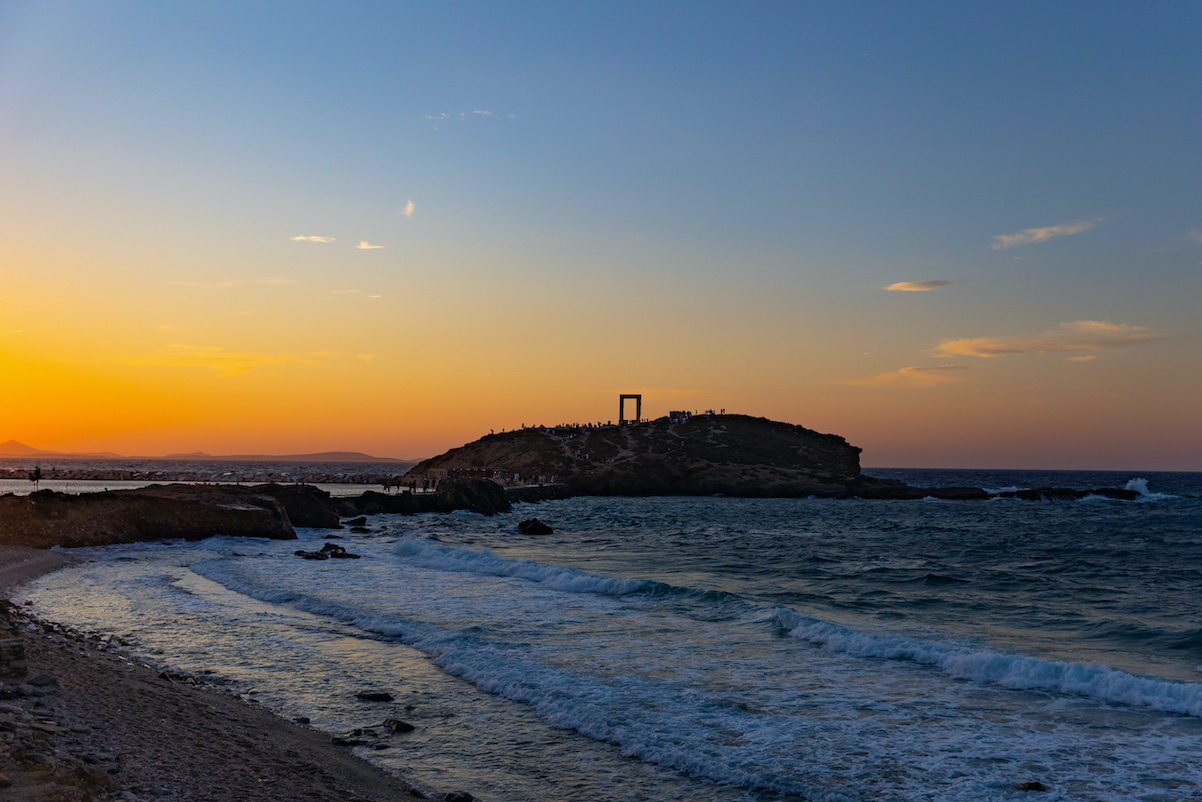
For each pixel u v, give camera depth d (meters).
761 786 9.26
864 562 35.91
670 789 9.20
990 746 10.63
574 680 13.57
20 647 10.62
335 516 50.34
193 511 38.81
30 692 9.92
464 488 74.00
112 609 19.70
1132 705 12.42
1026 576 30.92
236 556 32.62
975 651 15.14
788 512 80.12
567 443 139.38
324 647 16.06
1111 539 50.50
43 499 34.53
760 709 12.13
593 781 9.40
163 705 10.70
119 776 7.60
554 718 11.73
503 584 25.25
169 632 17.09
